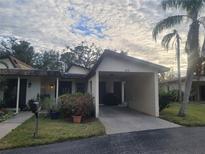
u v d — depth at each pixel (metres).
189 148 6.16
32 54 42.47
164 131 8.72
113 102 20.67
